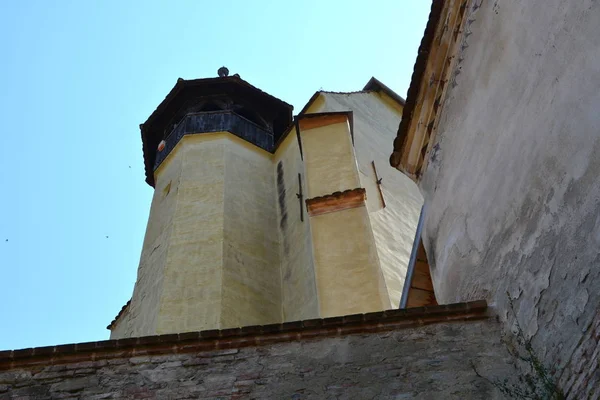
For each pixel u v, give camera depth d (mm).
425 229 10617
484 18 8453
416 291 11539
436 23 9500
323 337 7594
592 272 6055
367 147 19328
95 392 7137
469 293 8547
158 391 7129
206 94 23219
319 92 21609
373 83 23641
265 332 7621
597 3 6078
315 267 13617
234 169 20062
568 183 6516
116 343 7562
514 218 7574
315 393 7031
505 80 7863
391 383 7062
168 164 21062
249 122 22406
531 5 7293
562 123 6629
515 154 7574
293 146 20984
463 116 9102
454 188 9352
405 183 18484
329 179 16109
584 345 6043
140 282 17594
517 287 7352
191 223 17766
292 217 18484
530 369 6785
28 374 7316
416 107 10312
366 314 7723
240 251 17219
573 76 6445
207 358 7441
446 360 7242
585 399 5887
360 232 14203
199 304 15344
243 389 7105
